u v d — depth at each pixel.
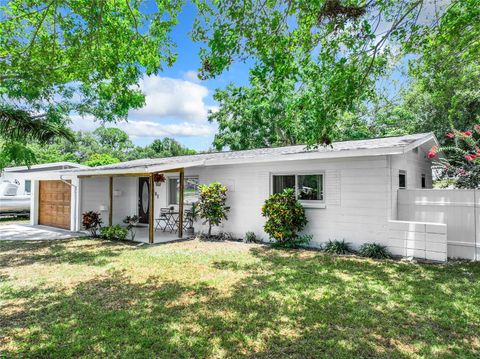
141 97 8.29
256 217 9.85
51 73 6.26
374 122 19.36
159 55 6.96
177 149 50.38
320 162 8.60
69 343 3.54
